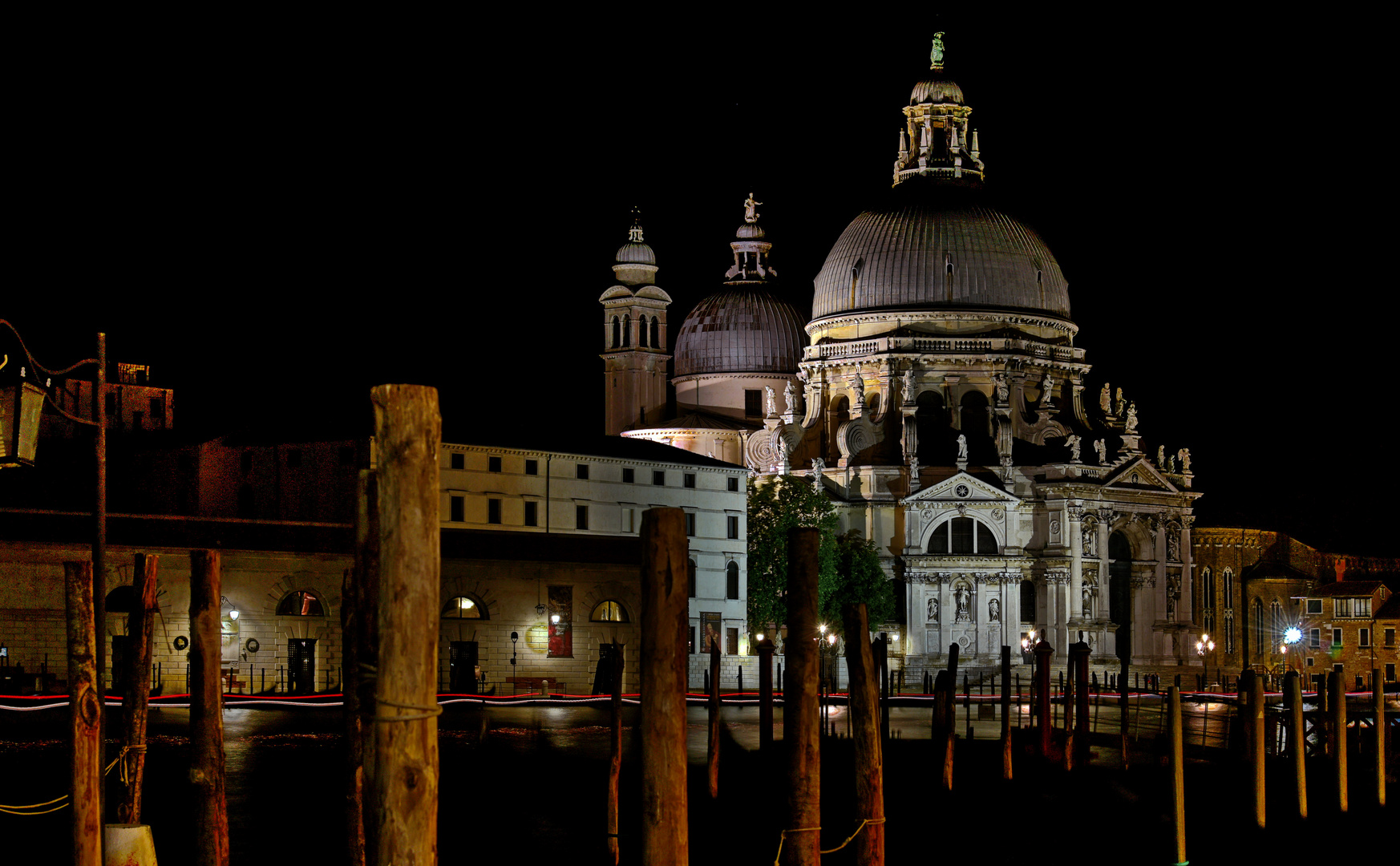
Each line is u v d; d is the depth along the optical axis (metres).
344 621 38.00
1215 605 179.00
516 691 113.38
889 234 172.25
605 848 51.94
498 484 123.12
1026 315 170.50
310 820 54.09
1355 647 174.62
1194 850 55.97
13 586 95.56
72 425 141.00
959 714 105.31
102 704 32.97
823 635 133.12
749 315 183.75
